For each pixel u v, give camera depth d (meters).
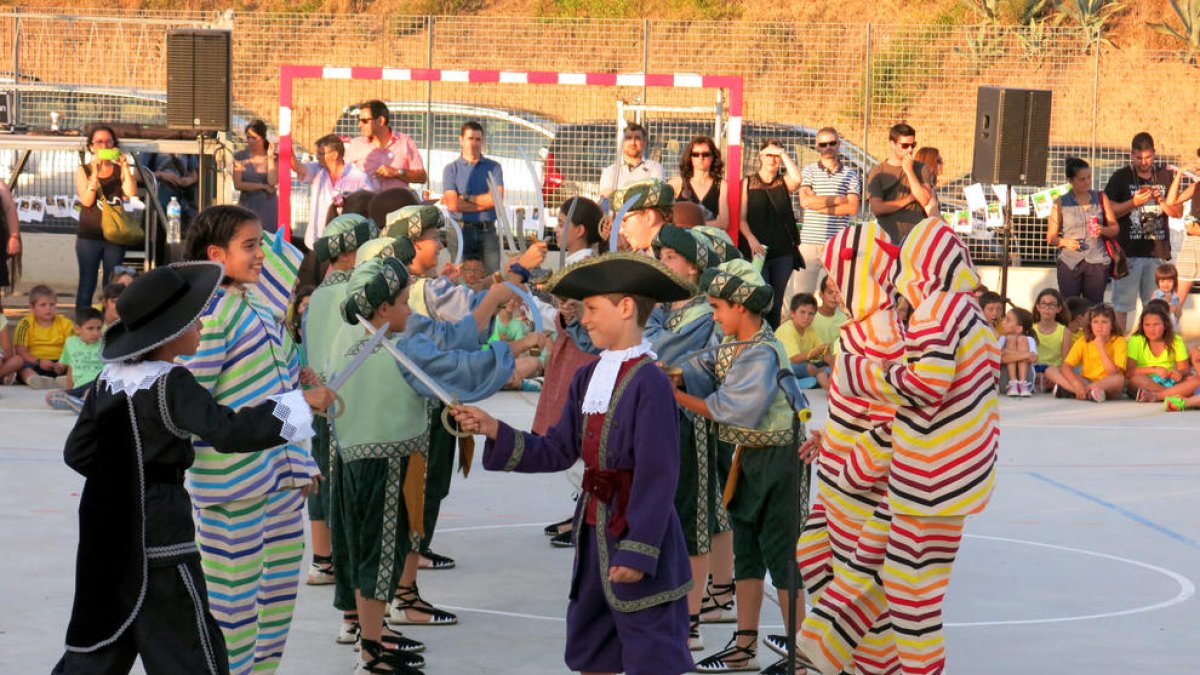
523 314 15.10
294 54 26.81
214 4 32.94
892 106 25.81
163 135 18.61
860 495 6.68
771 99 26.61
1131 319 19.36
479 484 12.02
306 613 8.57
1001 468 12.93
